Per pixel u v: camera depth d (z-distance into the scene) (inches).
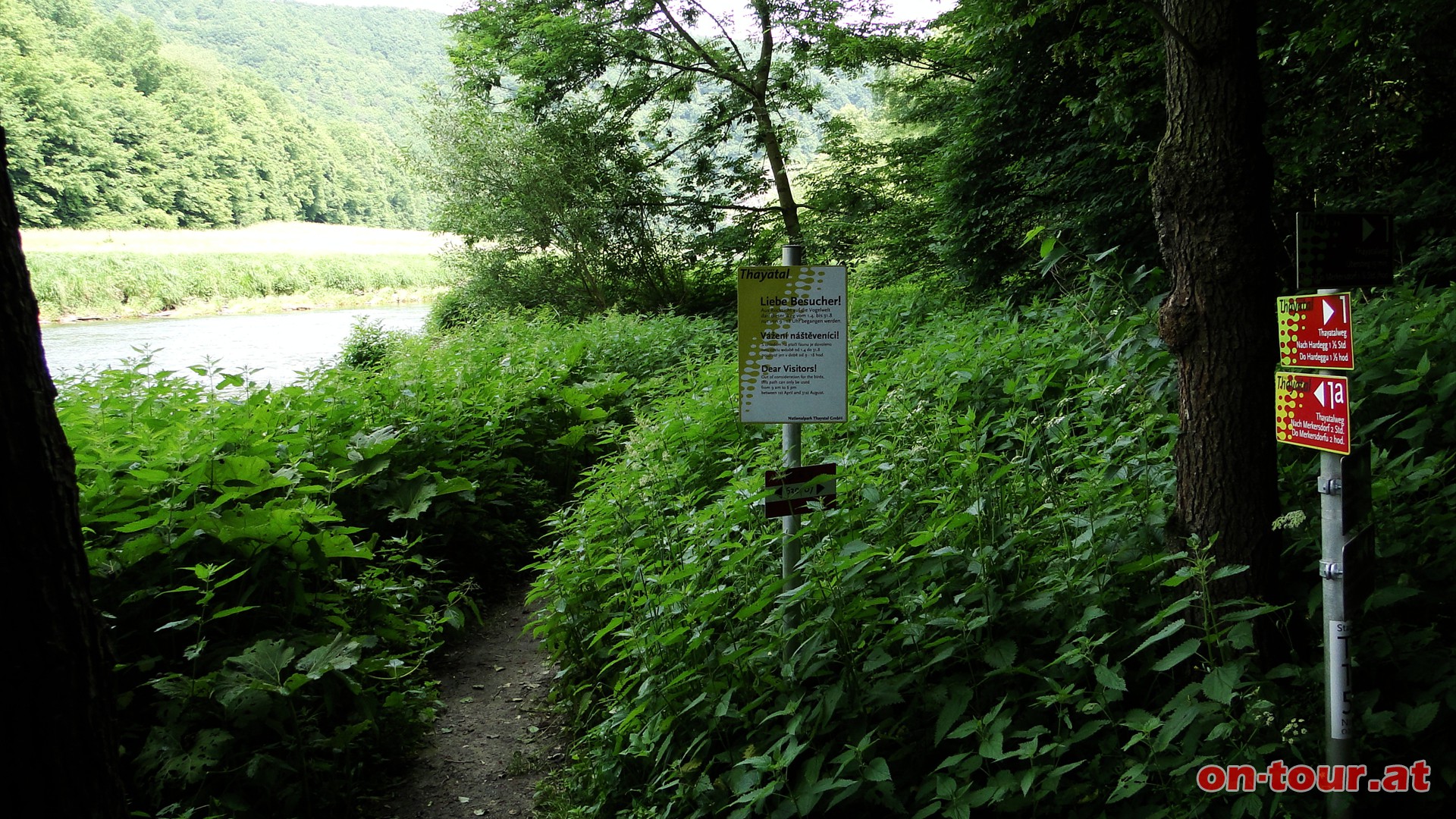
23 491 81.4
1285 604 118.3
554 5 832.3
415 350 484.7
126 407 241.1
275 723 150.0
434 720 189.2
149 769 140.5
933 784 112.1
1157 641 111.6
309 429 251.1
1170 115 126.5
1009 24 340.2
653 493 217.2
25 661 81.3
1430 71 303.1
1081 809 106.0
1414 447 155.5
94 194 2208.4
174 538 166.2
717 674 139.3
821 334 142.0
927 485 165.0
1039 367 229.9
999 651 118.5
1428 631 111.6
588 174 887.7
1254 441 119.3
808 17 788.6
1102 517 132.6
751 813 119.3
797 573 140.9
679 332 571.2
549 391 374.9
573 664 189.6
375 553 234.8
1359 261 94.4
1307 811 97.2
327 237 2925.7
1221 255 120.3
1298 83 325.4
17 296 82.0
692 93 909.8
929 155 673.6
